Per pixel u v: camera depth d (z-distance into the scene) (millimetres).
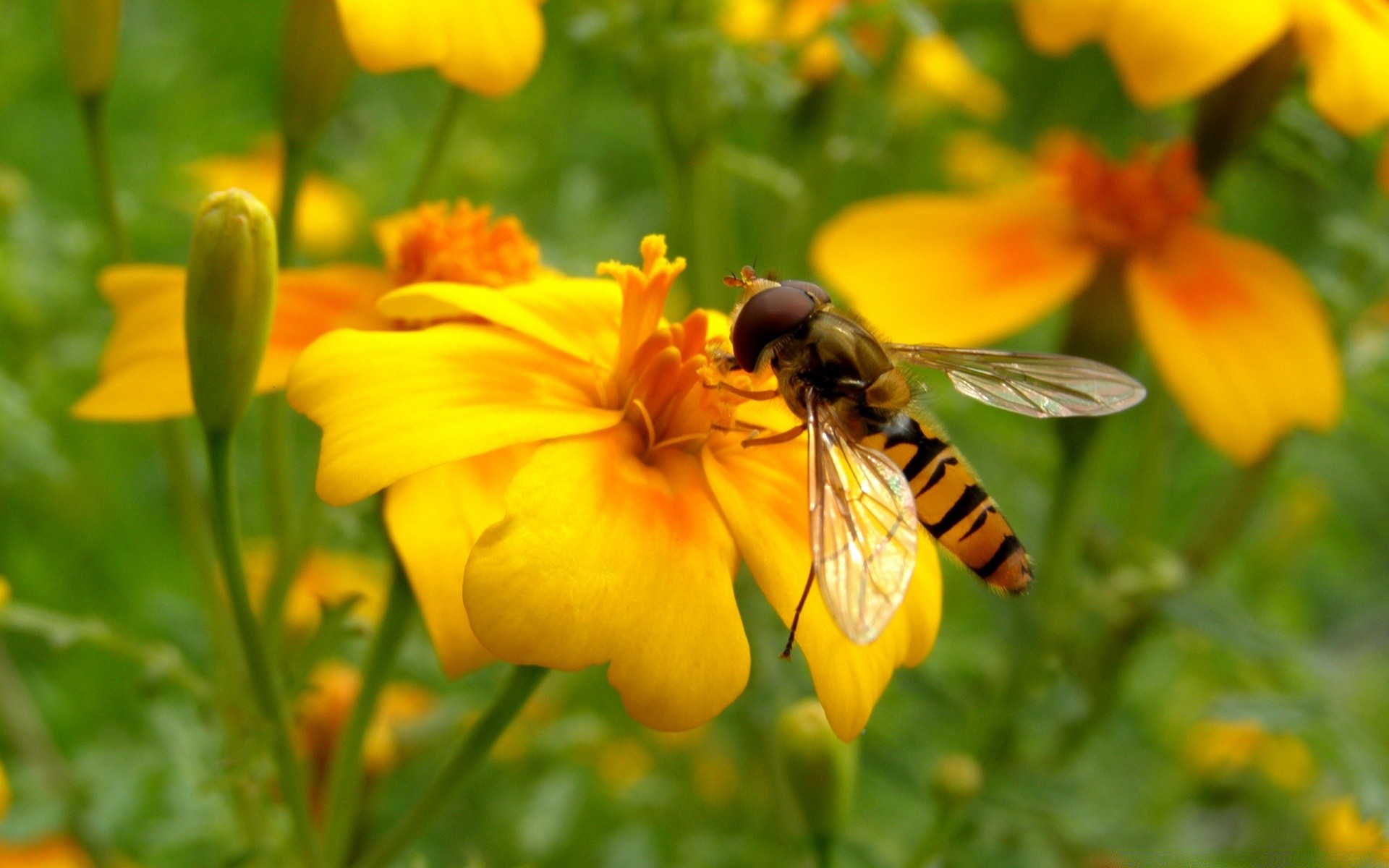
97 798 129
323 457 108
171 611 134
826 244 134
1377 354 141
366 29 116
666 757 144
